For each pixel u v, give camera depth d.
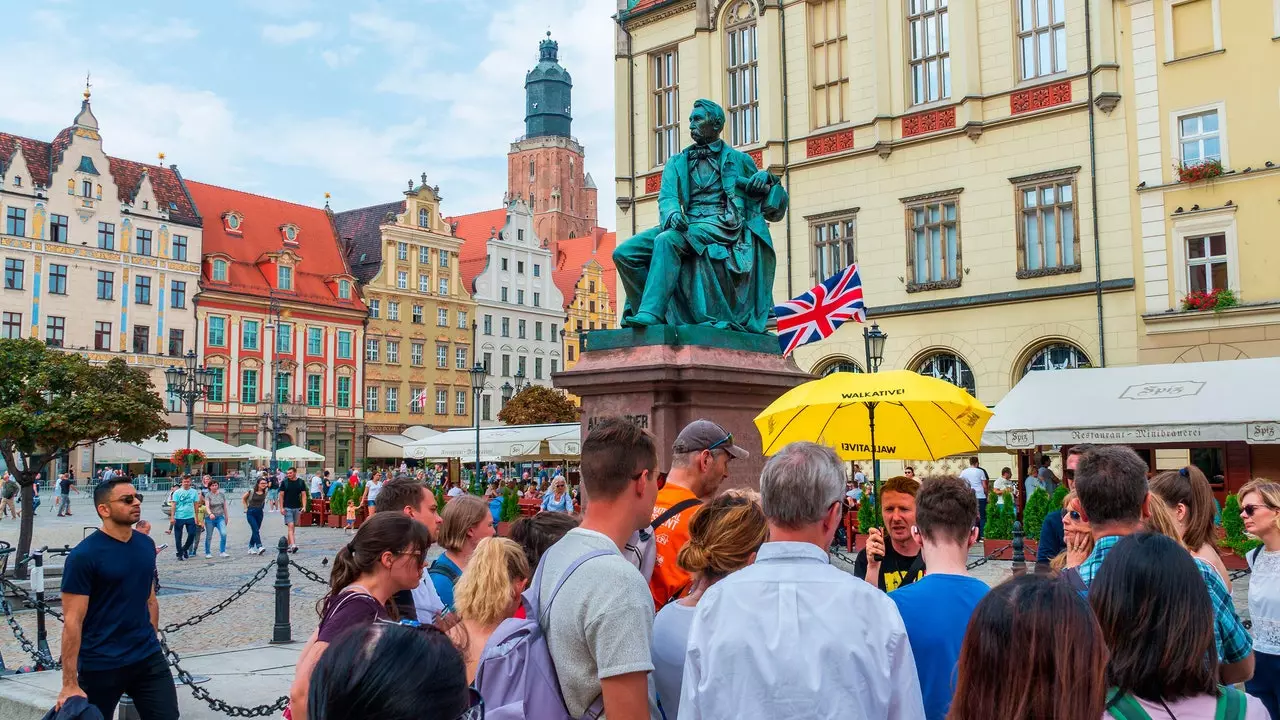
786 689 3.07
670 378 9.88
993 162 31.45
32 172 62.53
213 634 13.00
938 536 4.12
